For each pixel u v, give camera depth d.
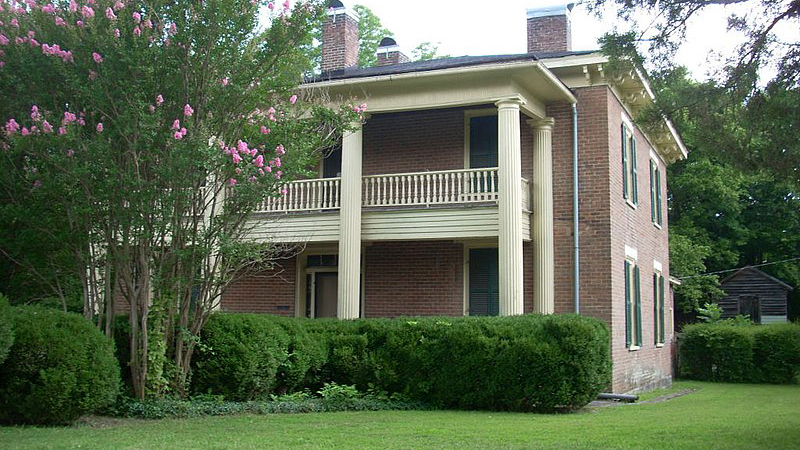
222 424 10.43
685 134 14.38
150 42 11.17
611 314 17.06
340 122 13.30
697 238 38.22
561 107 17.92
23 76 11.05
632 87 19.03
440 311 18.62
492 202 16.47
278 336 13.24
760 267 41.94
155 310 11.64
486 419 11.76
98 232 11.52
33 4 11.02
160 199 11.06
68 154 10.66
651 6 11.55
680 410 14.20
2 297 9.54
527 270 17.77
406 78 16.33
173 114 11.41
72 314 10.48
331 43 22.45
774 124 11.30
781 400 17.97
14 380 9.70
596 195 17.41
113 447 8.06
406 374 14.12
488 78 16.20
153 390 11.50
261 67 12.21
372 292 19.33
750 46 11.45
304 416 11.77
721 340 28.14
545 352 13.35
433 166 19.05
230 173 11.74
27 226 11.73
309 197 18.48
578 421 11.59
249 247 12.38
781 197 40.34
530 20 21.50
